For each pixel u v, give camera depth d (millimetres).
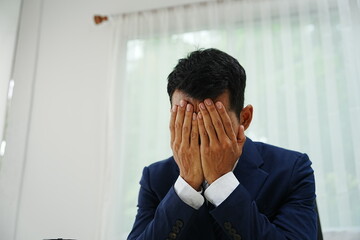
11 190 2375
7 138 2484
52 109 2488
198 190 853
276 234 780
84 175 2295
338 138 1954
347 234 1822
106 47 2518
